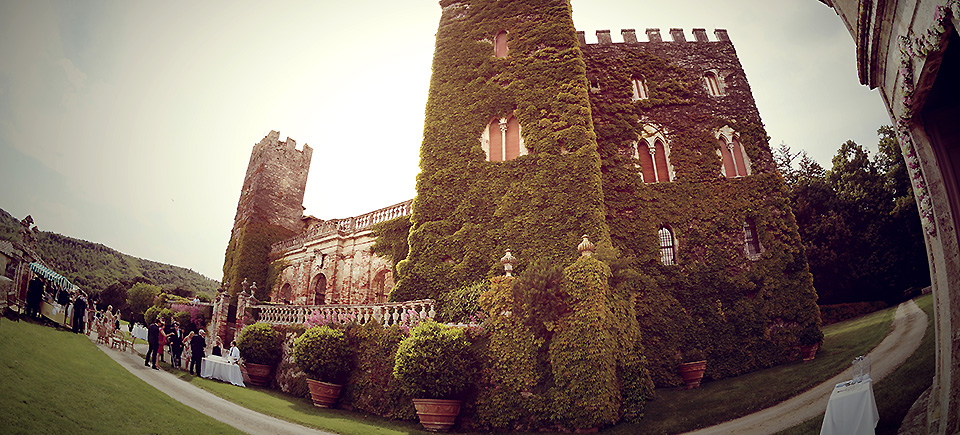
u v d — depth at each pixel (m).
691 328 20.17
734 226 22.14
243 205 39.44
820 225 28.22
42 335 16.06
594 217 18.56
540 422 13.81
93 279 49.06
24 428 8.80
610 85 26.25
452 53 25.20
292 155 41.00
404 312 17.48
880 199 26.91
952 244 8.46
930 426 8.42
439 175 21.83
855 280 26.52
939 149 8.84
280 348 20.09
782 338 19.84
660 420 14.05
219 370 18.28
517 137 22.12
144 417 11.44
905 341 16.03
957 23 6.24
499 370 14.92
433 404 14.12
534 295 15.20
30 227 21.67
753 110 25.31
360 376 16.78
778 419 12.38
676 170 23.69
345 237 28.97
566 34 23.44
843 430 9.05
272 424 13.14
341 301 27.05
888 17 8.07
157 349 18.27
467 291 18.45
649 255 21.73
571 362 13.96
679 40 27.97
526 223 19.31
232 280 34.41
